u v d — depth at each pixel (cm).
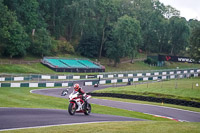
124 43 10756
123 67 11225
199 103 3569
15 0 9925
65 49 10919
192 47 9188
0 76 6166
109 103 3634
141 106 3453
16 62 8550
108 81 7188
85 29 12056
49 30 11669
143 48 14938
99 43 11719
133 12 13875
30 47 9894
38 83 5944
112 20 12962
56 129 1265
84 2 11288
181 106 3619
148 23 14225
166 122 1634
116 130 1241
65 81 6762
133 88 4947
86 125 1414
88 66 9669
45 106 2931
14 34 8862
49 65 8681
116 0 13062
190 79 7269
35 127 1352
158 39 14725
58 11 11788
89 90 5672
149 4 15350
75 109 1938
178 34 14750
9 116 1670
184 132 1210
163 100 3925
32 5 10300
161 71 9350
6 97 3659
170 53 15600
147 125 1426
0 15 8712
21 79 6241
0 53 8750
